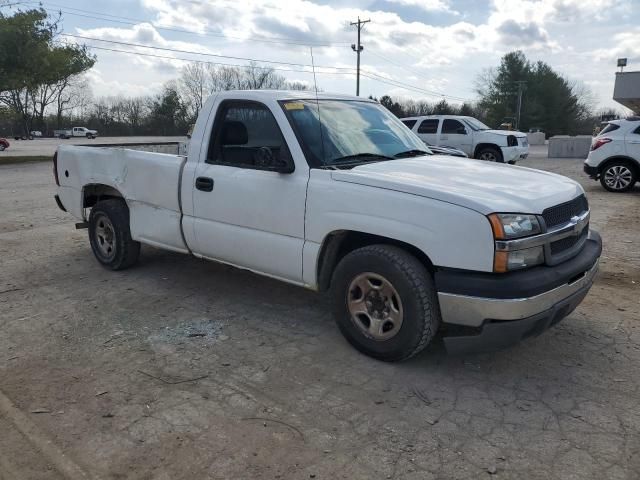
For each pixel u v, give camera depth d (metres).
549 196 3.57
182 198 4.84
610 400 3.32
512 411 3.21
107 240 5.94
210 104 4.70
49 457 2.83
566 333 4.29
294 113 4.20
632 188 12.62
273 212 4.13
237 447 2.88
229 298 5.09
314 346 4.07
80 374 3.69
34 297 5.18
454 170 4.01
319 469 2.71
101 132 84.00
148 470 2.72
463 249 3.25
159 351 4.02
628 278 5.71
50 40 25.33
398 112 62.84
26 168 21.45
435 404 3.29
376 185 3.61
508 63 81.50
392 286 3.55
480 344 3.34
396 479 2.64
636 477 2.64
